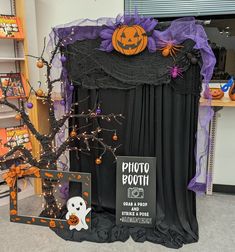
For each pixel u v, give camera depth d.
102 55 1.69
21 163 1.98
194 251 1.67
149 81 1.64
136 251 1.67
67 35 1.73
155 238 1.76
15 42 2.40
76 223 1.81
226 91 2.17
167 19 2.38
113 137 1.80
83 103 1.83
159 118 1.70
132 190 1.82
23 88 2.34
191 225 1.83
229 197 2.42
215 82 2.32
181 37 1.56
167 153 1.75
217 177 2.51
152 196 1.81
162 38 1.58
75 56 1.74
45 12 2.56
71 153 1.95
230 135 2.40
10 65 2.42
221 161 2.47
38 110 2.26
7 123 2.49
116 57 1.67
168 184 1.80
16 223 1.98
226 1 2.22
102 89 1.76
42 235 1.84
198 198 2.39
